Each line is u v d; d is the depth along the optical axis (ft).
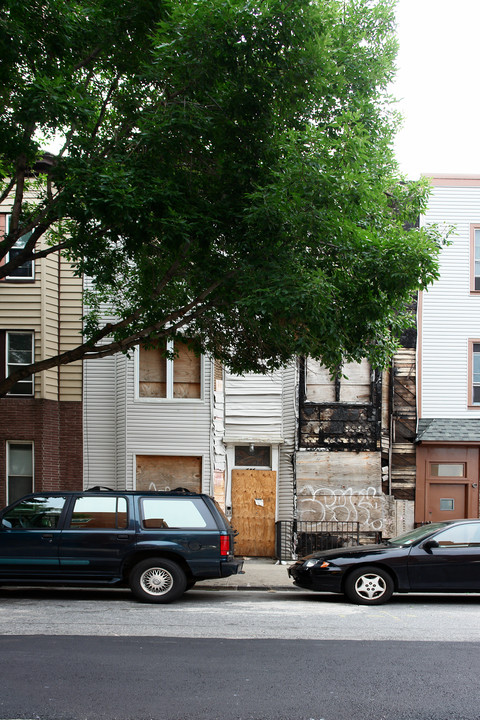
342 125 37.09
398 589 36.32
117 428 59.41
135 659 21.93
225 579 45.88
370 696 18.60
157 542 35.63
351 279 37.06
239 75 34.37
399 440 59.57
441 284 61.11
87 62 38.83
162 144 35.35
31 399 58.18
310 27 33.81
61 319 59.77
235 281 36.29
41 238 59.06
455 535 37.29
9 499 58.29
